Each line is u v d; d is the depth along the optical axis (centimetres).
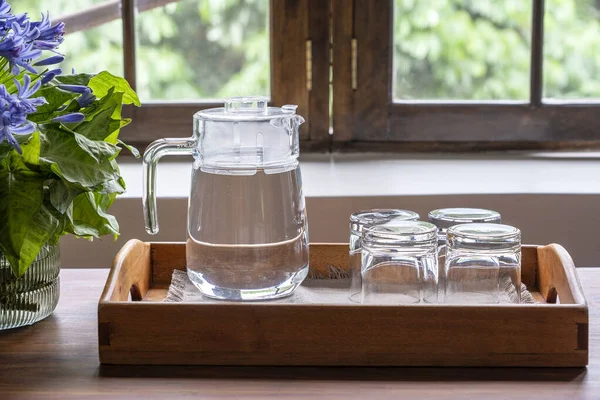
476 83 187
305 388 78
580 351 82
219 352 84
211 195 89
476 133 183
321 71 181
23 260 82
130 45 186
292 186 91
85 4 188
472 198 149
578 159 178
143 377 81
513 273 88
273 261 89
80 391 78
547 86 186
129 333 83
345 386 79
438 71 186
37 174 85
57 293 97
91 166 85
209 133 89
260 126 88
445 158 179
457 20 185
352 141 184
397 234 87
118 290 90
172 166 175
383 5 179
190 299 95
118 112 96
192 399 76
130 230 150
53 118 85
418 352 83
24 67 83
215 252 89
